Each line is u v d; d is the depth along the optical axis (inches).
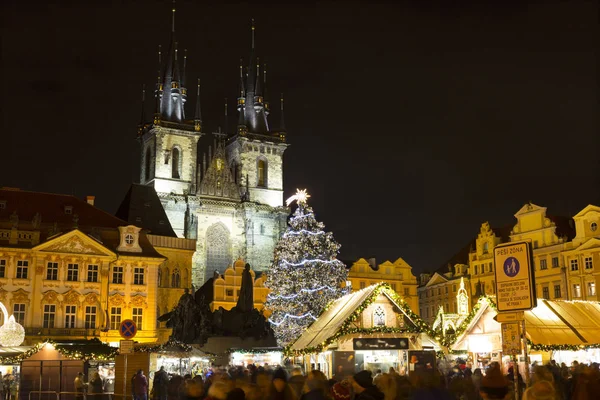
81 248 3265.3
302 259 3597.4
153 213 4515.3
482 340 1715.1
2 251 3107.8
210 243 5344.5
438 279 5246.1
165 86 5674.2
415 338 1518.2
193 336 2336.4
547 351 1603.1
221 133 5723.4
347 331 1476.4
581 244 3757.4
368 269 5083.7
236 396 523.5
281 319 3572.8
